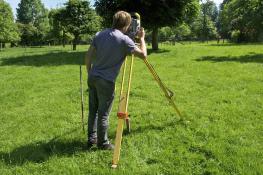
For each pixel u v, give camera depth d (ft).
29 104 35.65
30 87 45.11
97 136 22.26
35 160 21.21
